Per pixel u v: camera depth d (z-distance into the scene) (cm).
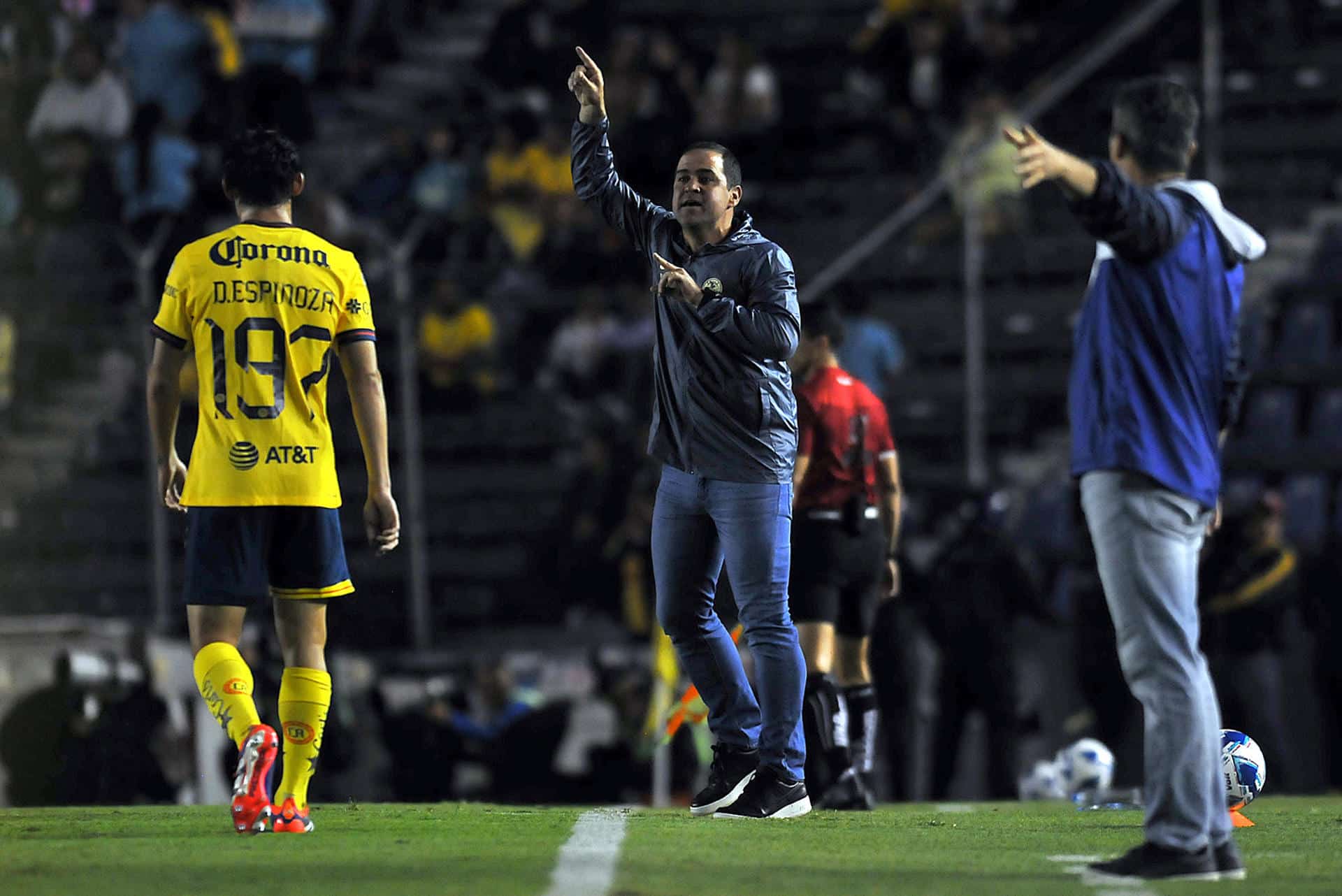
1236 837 2067
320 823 2041
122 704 4141
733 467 2095
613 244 6206
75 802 4062
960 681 4044
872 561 2803
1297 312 5581
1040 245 5762
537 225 6562
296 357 1862
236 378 1845
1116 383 1579
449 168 6562
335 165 7150
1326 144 6309
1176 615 1569
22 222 6078
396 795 4359
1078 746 3145
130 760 4119
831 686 2742
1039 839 1977
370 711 4416
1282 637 4147
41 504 5516
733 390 2084
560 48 7400
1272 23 6500
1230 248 1628
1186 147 1661
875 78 6956
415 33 8306
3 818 2239
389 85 7831
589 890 1438
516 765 4462
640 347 5878
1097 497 1588
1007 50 6675
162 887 1459
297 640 1894
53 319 5703
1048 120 5781
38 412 5647
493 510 5778
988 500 4075
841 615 2853
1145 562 1570
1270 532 4197
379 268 5984
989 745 4050
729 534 2109
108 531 5509
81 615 5366
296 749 1886
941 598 4050
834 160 6788
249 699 1839
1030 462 5444
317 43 7531
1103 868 1580
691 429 2111
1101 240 1569
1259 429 5378
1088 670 4381
